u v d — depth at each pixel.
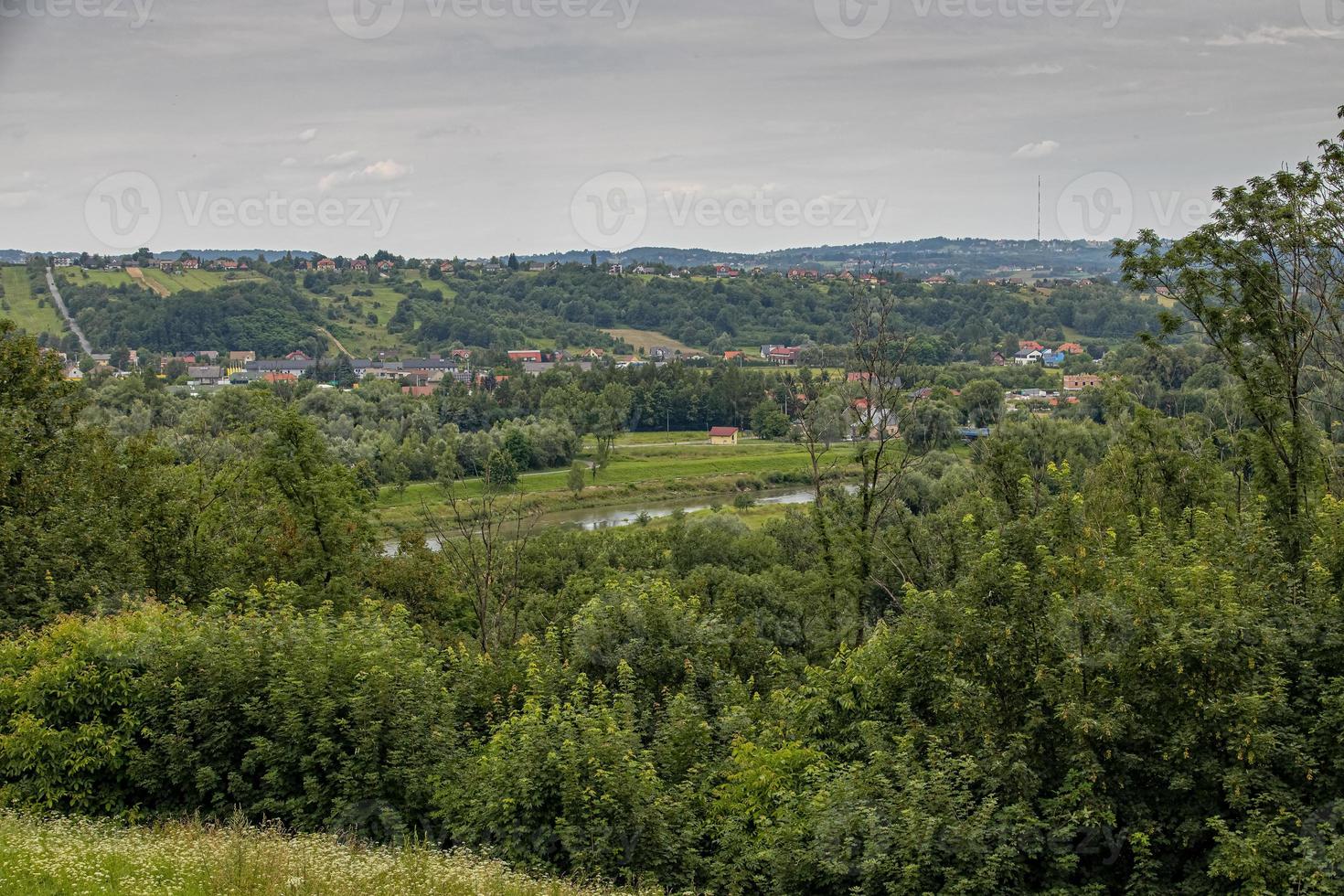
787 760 16.41
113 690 17.72
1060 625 15.05
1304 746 13.70
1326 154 28.06
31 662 18.20
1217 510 27.64
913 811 13.73
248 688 17.69
